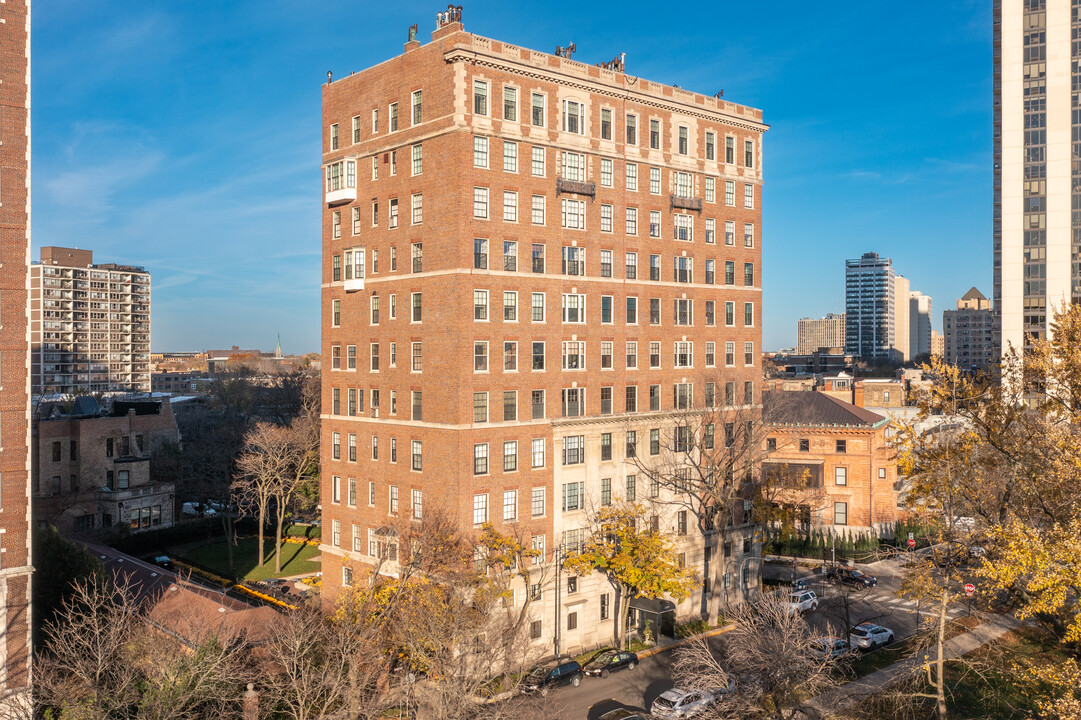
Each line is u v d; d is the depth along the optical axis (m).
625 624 58.06
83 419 94.00
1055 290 130.00
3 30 40.59
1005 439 38.00
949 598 43.19
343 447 61.38
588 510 59.22
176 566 79.44
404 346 56.47
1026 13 132.75
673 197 65.19
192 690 38.22
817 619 64.25
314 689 40.75
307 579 71.50
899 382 119.38
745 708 38.91
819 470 91.38
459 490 52.53
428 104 54.78
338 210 62.31
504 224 55.16
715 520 67.25
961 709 44.50
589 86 59.56
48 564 52.78
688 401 66.94
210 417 129.62
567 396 58.81
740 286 71.00
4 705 37.25
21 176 40.97
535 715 40.47
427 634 43.78
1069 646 37.72
